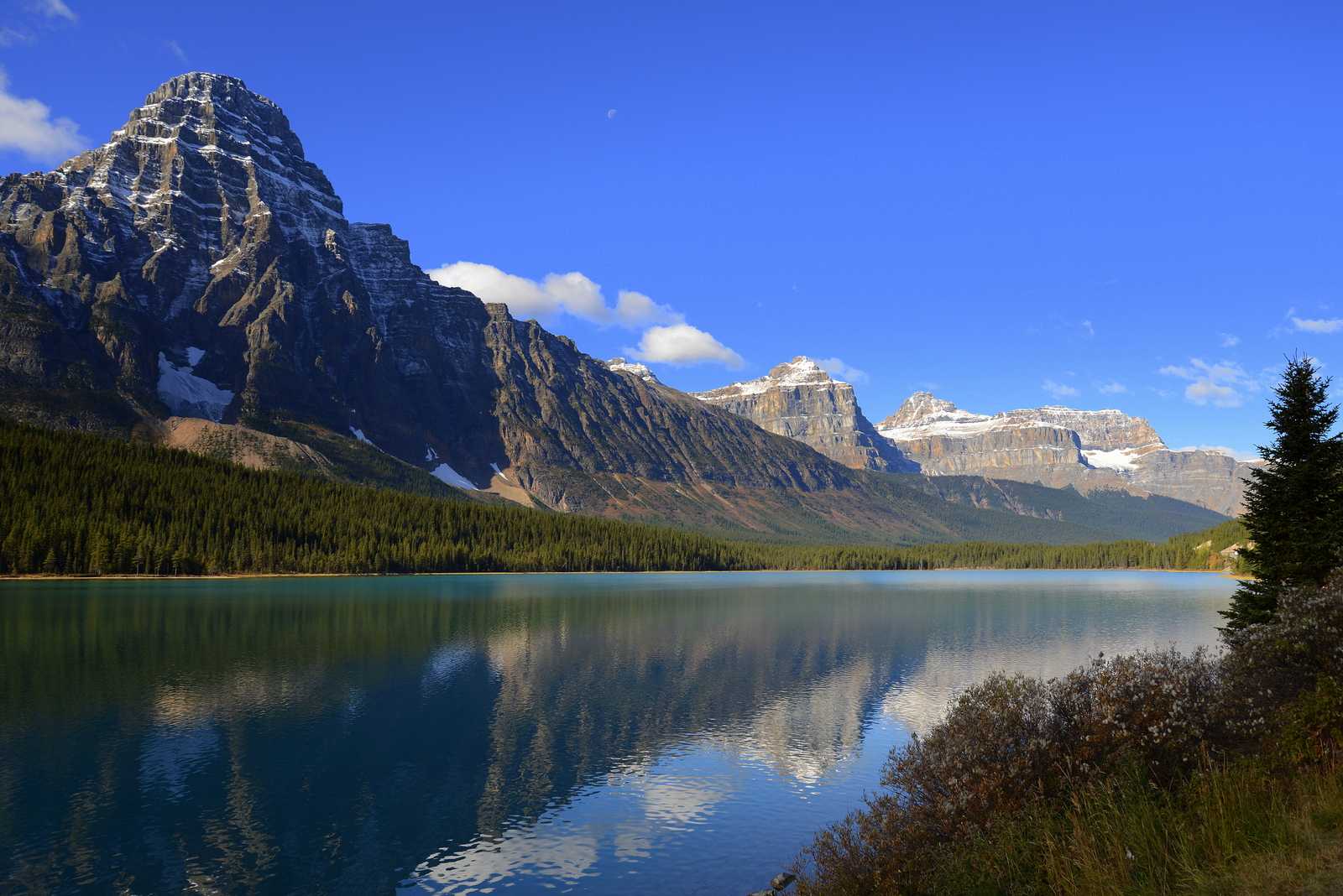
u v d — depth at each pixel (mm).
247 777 51281
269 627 122875
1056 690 27812
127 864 38719
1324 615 25391
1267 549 59250
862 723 64500
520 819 44406
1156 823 20438
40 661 91250
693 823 43500
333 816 44656
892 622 141500
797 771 52406
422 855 39719
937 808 26016
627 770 52469
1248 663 26406
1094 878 18938
